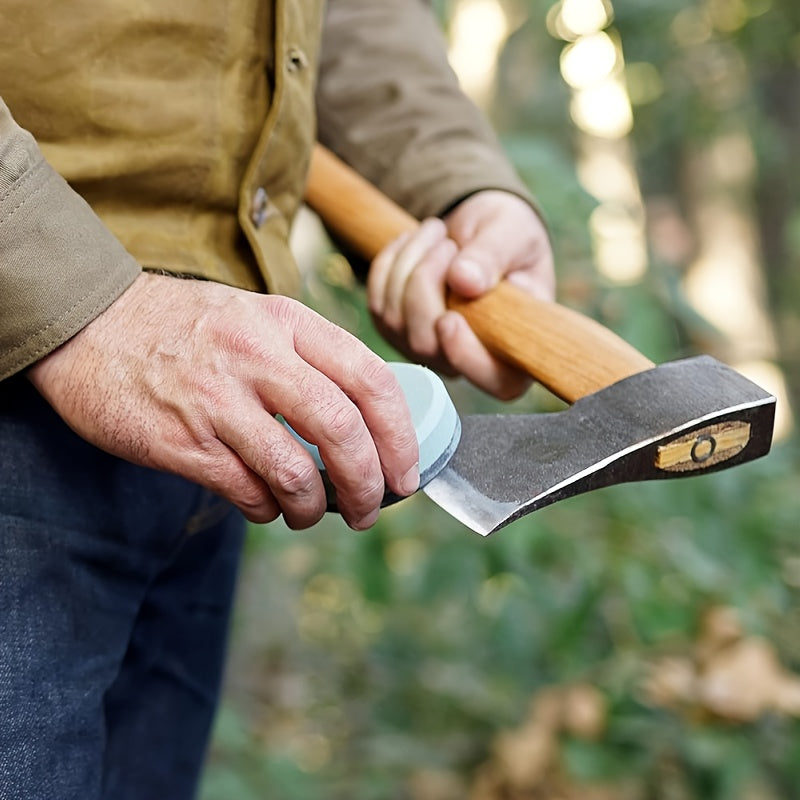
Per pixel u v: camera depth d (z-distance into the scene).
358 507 0.81
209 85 0.95
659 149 4.79
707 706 1.92
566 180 1.98
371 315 1.20
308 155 1.07
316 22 1.06
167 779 1.21
